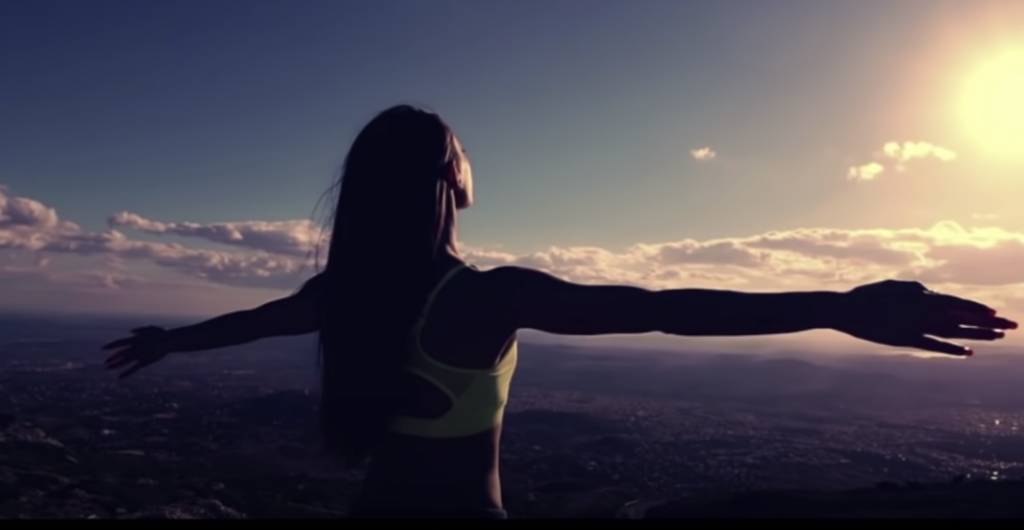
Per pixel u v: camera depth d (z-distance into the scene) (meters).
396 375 1.92
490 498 1.92
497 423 1.95
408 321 1.91
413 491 1.90
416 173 1.98
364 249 1.96
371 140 2.03
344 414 1.95
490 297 1.86
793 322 1.60
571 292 1.77
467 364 1.89
